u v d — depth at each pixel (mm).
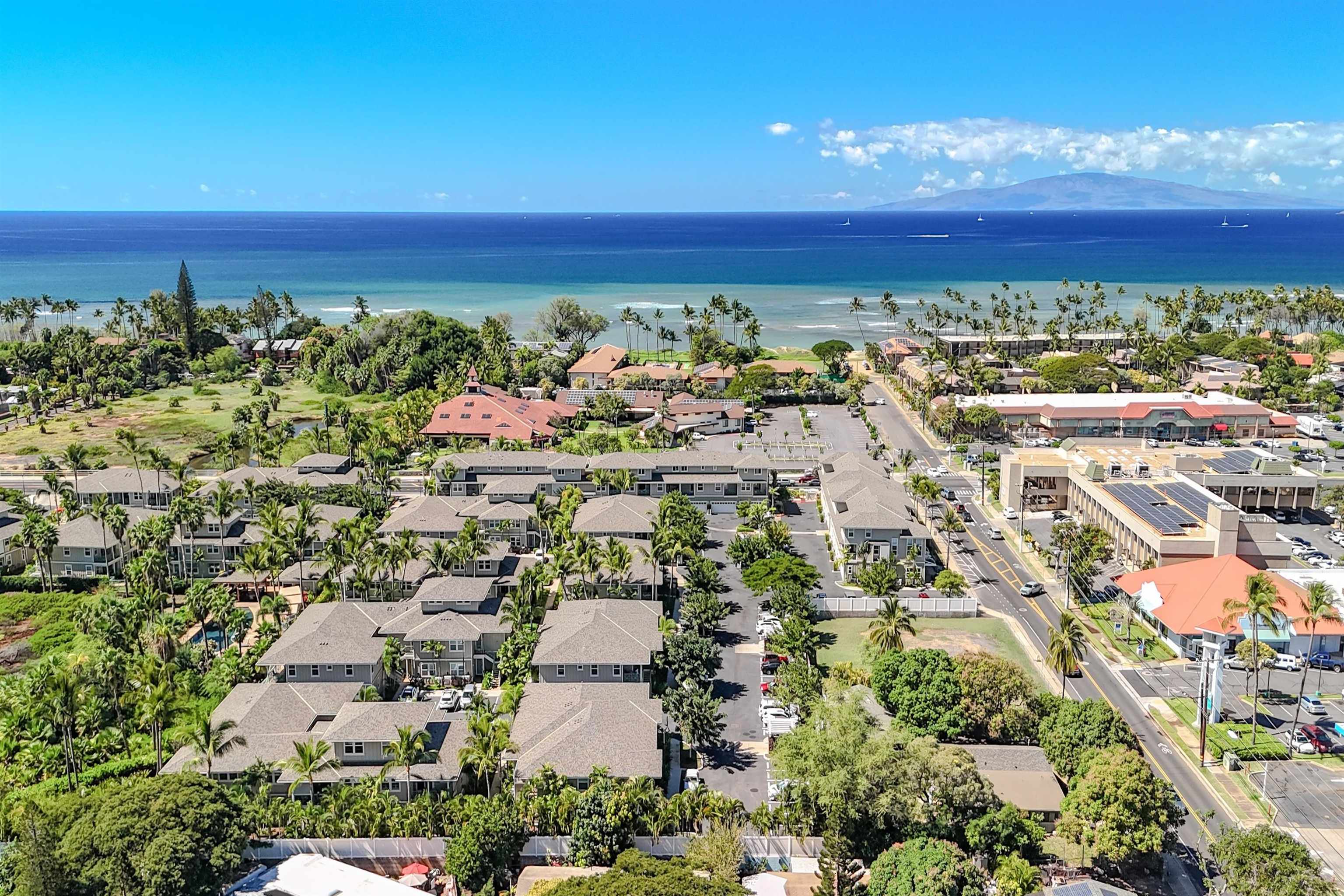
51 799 91875
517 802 89625
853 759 85375
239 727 101062
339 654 115625
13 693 109375
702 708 103125
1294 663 123188
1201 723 105000
